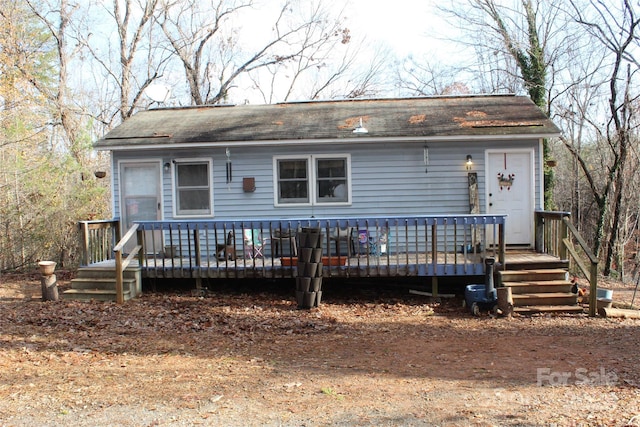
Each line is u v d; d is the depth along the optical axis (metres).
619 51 15.34
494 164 11.44
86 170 16.42
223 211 11.75
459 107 12.88
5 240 14.77
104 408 4.84
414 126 11.52
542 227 11.13
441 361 6.39
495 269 9.67
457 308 9.65
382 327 8.27
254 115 13.12
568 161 22.59
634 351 6.74
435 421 4.46
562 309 9.05
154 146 11.40
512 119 11.66
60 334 7.67
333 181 11.66
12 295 10.80
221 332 7.93
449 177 11.48
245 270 10.15
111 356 6.64
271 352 6.87
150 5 22.36
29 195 15.13
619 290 12.87
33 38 19.14
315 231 9.45
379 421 4.47
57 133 20.22
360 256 11.09
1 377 5.77
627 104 15.45
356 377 5.75
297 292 9.52
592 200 20.00
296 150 11.61
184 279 11.39
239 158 11.70
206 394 5.20
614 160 16.45
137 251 10.40
